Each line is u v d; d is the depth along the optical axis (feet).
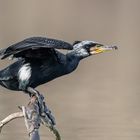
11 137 48.14
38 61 35.55
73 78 77.61
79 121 53.72
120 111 57.77
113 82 75.00
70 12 156.66
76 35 122.11
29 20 140.67
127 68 87.15
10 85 35.91
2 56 34.73
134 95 65.87
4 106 58.85
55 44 34.86
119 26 138.92
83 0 169.48
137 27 136.77
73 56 36.35
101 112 57.41
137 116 55.57
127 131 50.16
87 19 149.48
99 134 49.57
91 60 94.22
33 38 34.96
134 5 166.71
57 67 35.78
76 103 61.57
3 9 153.69
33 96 35.45
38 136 35.04
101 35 122.83
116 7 164.55
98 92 67.82
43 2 163.12
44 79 35.83
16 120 53.21
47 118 35.47
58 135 36.06
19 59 35.76
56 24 138.51
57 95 65.82
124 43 112.88
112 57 97.81
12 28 126.93
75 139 48.16
